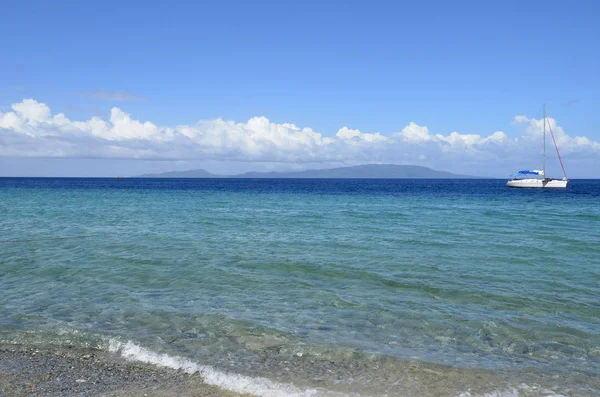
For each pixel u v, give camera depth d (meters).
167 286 12.85
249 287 12.78
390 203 51.78
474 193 81.81
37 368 7.59
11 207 41.25
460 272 14.66
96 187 109.38
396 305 11.18
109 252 17.95
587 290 12.60
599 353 8.45
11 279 13.55
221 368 7.66
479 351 8.49
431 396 6.78
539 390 7.02
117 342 8.75
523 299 11.73
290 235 23.05
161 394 6.70
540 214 36.19
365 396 6.72
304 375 7.41
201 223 28.66
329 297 11.83
